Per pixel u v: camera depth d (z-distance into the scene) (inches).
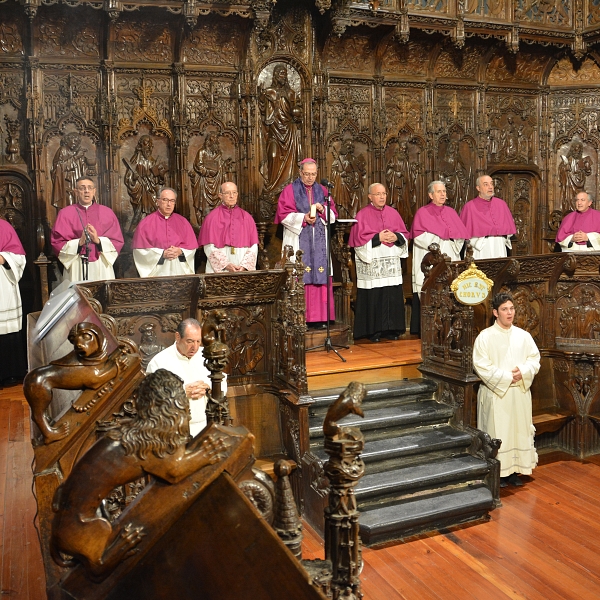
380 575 202.1
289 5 345.1
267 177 354.0
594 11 388.2
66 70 321.4
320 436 248.1
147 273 307.4
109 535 82.7
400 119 379.9
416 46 375.6
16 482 213.0
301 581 79.5
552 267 307.0
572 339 313.7
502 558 211.3
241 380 252.2
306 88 354.3
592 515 241.9
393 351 318.7
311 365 287.6
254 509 81.0
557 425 303.0
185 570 82.9
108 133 325.7
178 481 83.4
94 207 308.5
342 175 368.8
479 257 360.5
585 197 363.3
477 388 272.7
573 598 188.7
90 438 116.9
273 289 250.8
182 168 337.7
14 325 306.5
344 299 349.1
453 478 241.3
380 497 232.1
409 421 261.4
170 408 81.6
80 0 298.7
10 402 290.2
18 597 152.5
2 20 309.1
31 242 324.5
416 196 385.1
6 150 318.3
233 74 344.5
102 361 116.6
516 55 399.2
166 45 334.3
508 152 409.7
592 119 411.8
